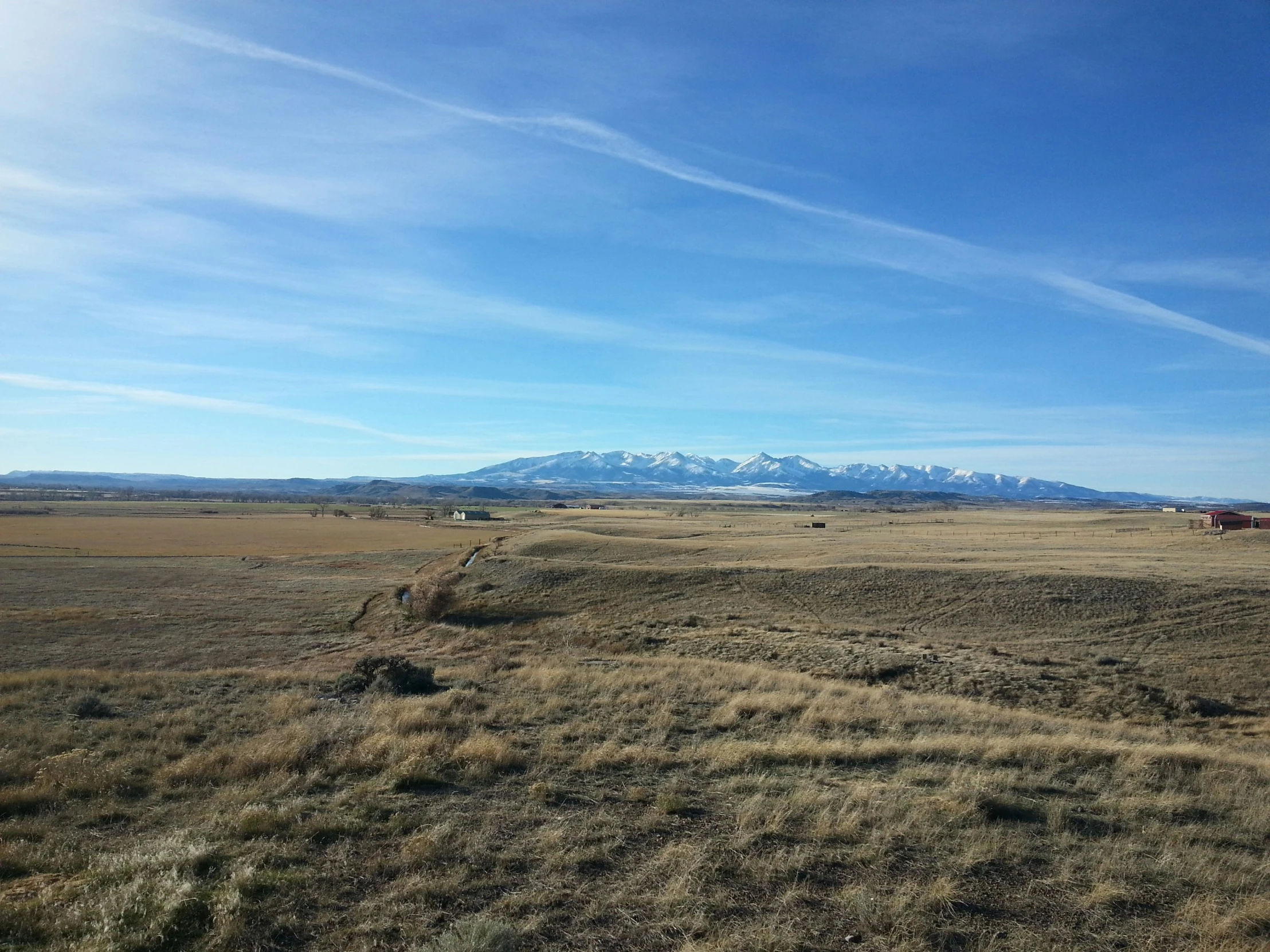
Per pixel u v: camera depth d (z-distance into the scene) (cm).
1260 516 11338
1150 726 2186
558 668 2289
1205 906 685
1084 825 902
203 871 740
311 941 617
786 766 1140
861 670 2789
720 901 689
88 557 8388
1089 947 621
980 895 712
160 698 1817
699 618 4578
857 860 781
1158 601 4478
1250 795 1034
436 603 5059
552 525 13025
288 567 7975
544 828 861
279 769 1104
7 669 3319
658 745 1271
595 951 603
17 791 989
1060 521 15650
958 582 5259
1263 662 3375
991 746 1252
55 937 611
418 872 740
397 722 1400
